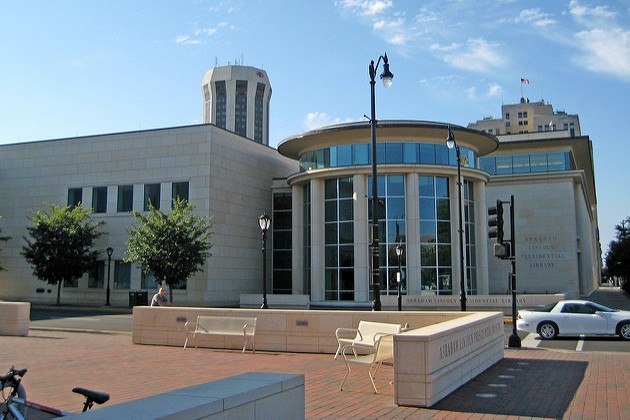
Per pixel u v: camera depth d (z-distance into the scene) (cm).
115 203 4347
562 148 5347
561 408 855
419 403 862
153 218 3638
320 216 3991
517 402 895
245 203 4478
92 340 1844
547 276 5206
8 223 4684
